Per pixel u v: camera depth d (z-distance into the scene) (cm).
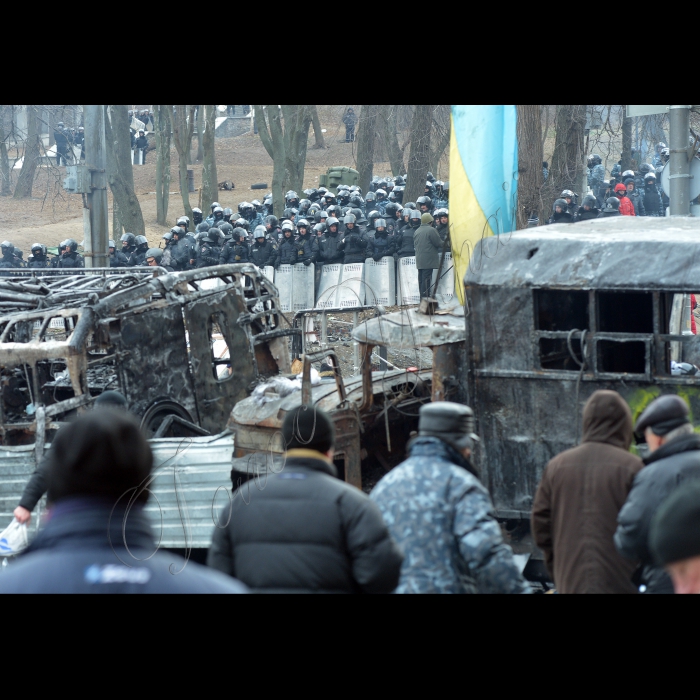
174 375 3328
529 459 2583
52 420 3145
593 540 1652
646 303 2823
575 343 2736
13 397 3450
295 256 7838
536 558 2548
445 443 1508
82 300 3247
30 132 17775
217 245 8469
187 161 13838
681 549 909
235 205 17038
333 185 13175
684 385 2422
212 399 3447
